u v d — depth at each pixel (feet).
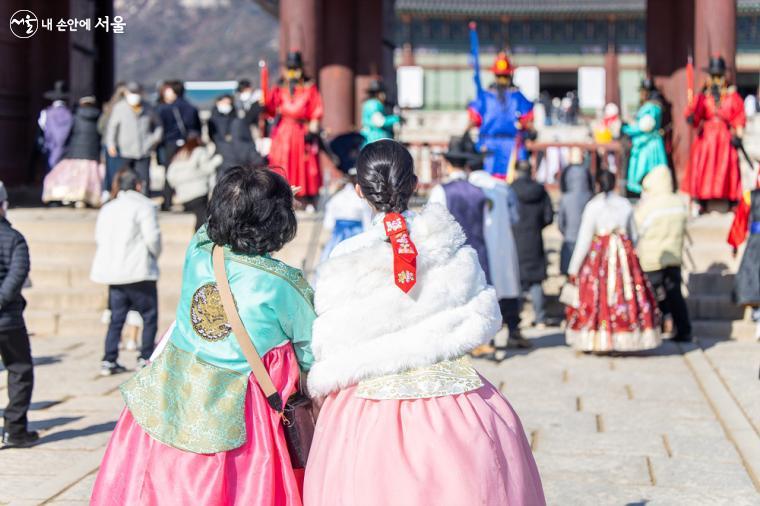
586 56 201.67
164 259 44.96
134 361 34.76
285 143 51.06
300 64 51.44
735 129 50.98
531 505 12.17
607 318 34.88
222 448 12.69
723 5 54.54
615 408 28.25
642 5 195.21
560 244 47.70
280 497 12.89
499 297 35.78
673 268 38.04
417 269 12.44
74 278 43.24
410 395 12.12
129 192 32.09
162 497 12.66
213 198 13.23
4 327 23.40
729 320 40.55
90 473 21.99
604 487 21.30
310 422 13.67
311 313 13.12
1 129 63.82
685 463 23.00
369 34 65.67
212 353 13.02
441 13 195.31
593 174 52.47
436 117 148.46
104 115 53.88
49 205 57.06
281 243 13.30
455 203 33.65
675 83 61.31
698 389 30.60
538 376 32.55
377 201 12.94
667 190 37.91
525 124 46.39
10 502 20.08
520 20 200.03
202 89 173.37
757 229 32.48
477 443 11.93
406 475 11.69
